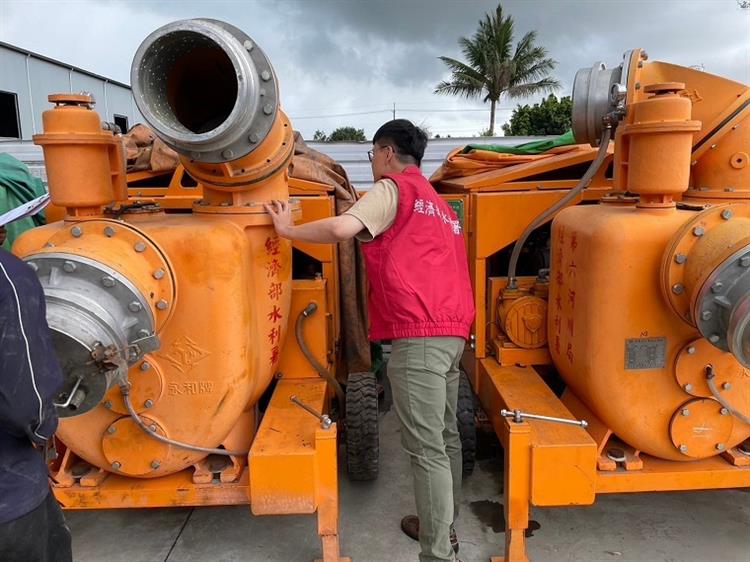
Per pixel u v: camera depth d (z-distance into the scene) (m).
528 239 3.25
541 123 26.22
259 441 2.14
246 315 2.01
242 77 1.77
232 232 1.98
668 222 2.03
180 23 1.74
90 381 1.58
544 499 2.08
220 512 2.72
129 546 2.49
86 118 1.97
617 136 2.17
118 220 1.88
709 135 2.22
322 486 2.12
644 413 2.13
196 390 2.00
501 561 2.29
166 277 1.84
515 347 2.70
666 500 2.75
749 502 2.72
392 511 2.70
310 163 3.05
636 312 2.05
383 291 2.07
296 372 2.66
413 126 2.26
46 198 2.51
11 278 1.27
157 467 2.07
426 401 2.04
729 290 1.77
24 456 1.38
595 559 2.34
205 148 1.88
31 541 1.39
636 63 2.29
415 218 2.08
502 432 2.36
